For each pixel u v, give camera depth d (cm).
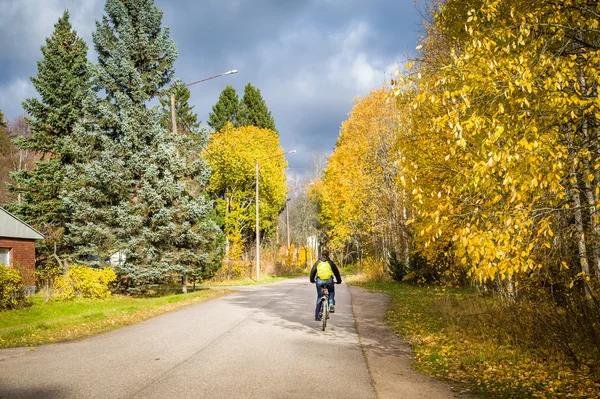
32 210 2719
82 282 1827
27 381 607
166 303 1773
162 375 646
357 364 745
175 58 2364
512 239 536
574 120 606
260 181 5238
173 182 2091
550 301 888
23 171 2803
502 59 557
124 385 589
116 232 2120
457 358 815
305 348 872
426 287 2559
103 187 2111
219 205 5088
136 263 2034
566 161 563
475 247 530
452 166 927
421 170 963
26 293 2114
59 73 2847
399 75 599
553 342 805
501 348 864
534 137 531
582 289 827
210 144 5016
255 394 556
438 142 964
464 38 795
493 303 1142
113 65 2242
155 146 2161
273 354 807
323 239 7400
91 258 2416
